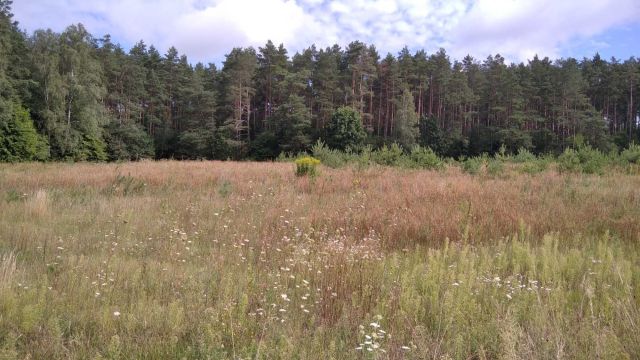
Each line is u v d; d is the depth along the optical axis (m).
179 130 70.44
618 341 3.02
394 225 7.57
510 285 4.49
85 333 3.38
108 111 56.19
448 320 3.50
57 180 13.77
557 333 3.11
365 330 3.43
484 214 8.17
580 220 7.83
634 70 69.19
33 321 3.35
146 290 4.34
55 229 7.16
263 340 3.21
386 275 4.71
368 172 17.44
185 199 10.27
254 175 16.16
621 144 62.34
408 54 72.50
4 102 35.72
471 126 70.44
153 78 68.81
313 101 64.69
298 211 8.88
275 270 5.05
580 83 65.56
